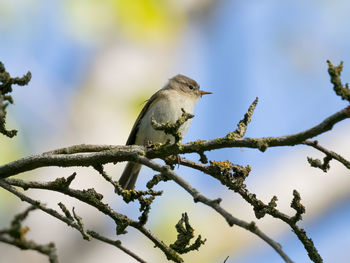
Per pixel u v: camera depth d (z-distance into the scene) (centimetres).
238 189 621
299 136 525
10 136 599
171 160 659
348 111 491
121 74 1296
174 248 595
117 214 598
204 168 645
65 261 1057
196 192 464
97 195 598
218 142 579
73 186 1121
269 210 594
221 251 1176
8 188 569
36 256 1069
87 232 579
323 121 509
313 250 579
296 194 579
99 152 587
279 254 397
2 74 562
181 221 600
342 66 487
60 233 1078
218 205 443
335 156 546
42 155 596
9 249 1064
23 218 413
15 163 589
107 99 1266
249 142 557
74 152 636
